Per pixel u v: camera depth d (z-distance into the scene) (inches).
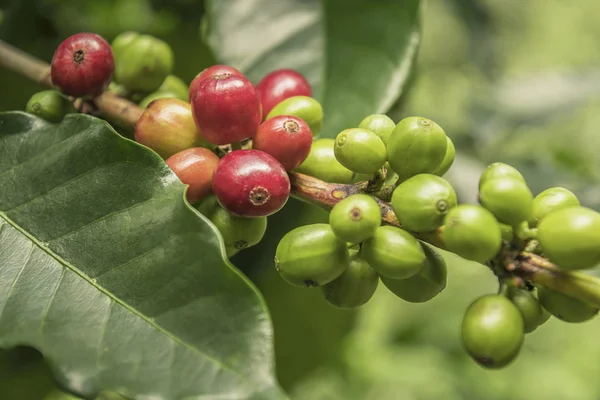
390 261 7.7
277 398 7.2
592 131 26.3
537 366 26.3
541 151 18.2
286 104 8.8
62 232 7.9
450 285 26.8
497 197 7.5
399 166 8.0
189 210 7.6
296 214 12.7
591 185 14.6
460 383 24.4
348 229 7.6
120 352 7.4
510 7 26.3
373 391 22.7
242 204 7.9
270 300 13.7
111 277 7.7
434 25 23.4
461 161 15.4
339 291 8.2
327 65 11.2
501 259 7.7
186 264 7.6
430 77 23.2
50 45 13.9
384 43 11.1
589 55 29.3
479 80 19.3
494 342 7.5
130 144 7.9
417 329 25.0
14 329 7.6
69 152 8.1
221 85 8.1
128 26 15.0
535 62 28.4
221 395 7.2
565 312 7.7
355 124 11.0
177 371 7.3
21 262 7.9
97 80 8.7
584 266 7.4
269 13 11.5
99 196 7.9
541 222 7.5
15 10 13.3
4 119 8.3
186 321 7.4
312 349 14.7
